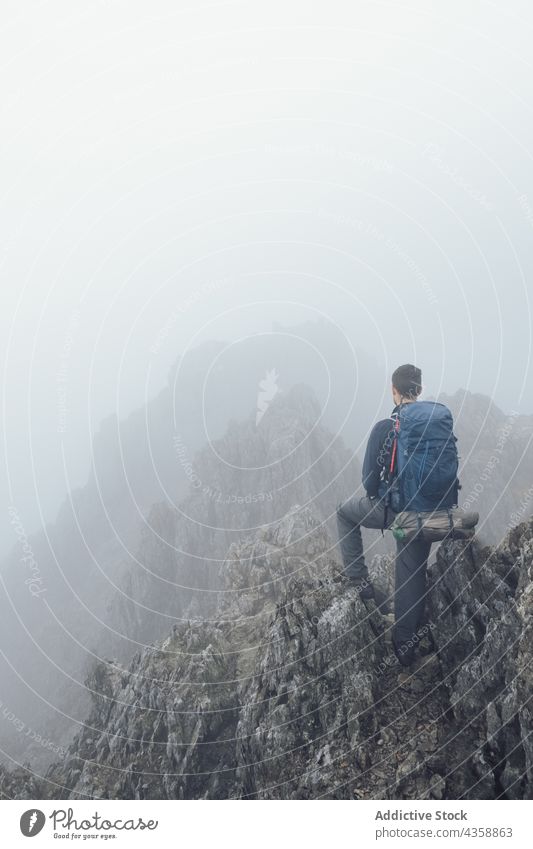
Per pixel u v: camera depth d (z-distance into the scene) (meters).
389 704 6.19
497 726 5.29
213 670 9.47
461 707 5.79
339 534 7.48
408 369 6.26
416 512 5.73
